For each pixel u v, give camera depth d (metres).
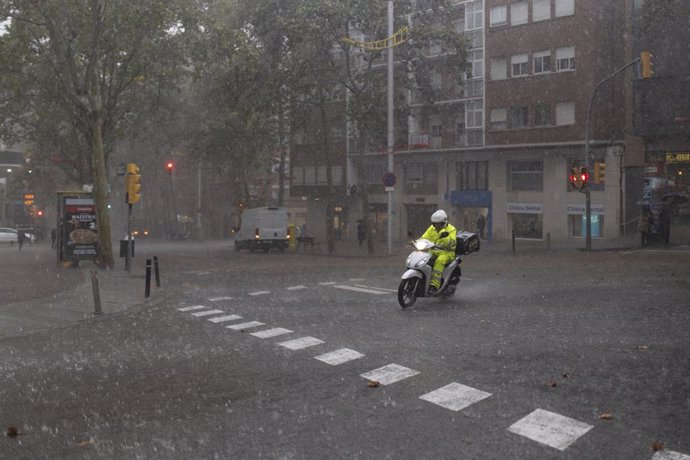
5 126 36.81
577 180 27.00
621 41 34.66
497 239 38.81
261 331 9.46
